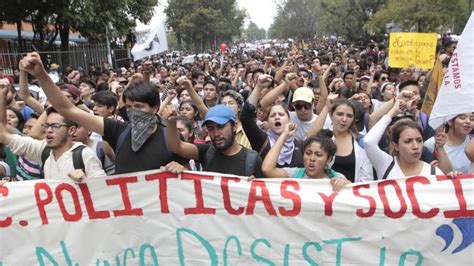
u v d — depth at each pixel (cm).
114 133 365
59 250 371
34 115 534
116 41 3400
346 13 4441
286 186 351
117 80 1191
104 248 368
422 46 896
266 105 543
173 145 355
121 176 359
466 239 338
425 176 343
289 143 456
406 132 361
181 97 689
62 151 380
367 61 1861
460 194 338
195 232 360
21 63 328
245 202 353
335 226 347
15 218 369
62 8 2138
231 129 364
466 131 424
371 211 343
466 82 383
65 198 366
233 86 955
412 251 343
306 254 352
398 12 2688
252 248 356
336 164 415
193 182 356
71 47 2539
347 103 422
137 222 363
